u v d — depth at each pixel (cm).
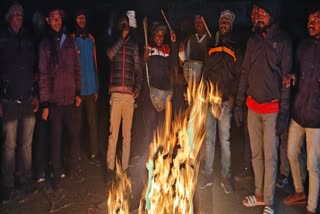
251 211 422
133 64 489
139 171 511
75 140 510
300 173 429
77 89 489
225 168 463
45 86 453
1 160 484
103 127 666
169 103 514
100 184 483
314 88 385
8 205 437
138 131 634
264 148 408
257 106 407
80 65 504
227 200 445
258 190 430
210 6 833
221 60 448
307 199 443
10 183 455
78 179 495
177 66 519
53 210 427
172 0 820
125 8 800
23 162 466
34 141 512
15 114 440
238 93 434
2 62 431
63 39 470
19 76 436
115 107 486
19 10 432
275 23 396
